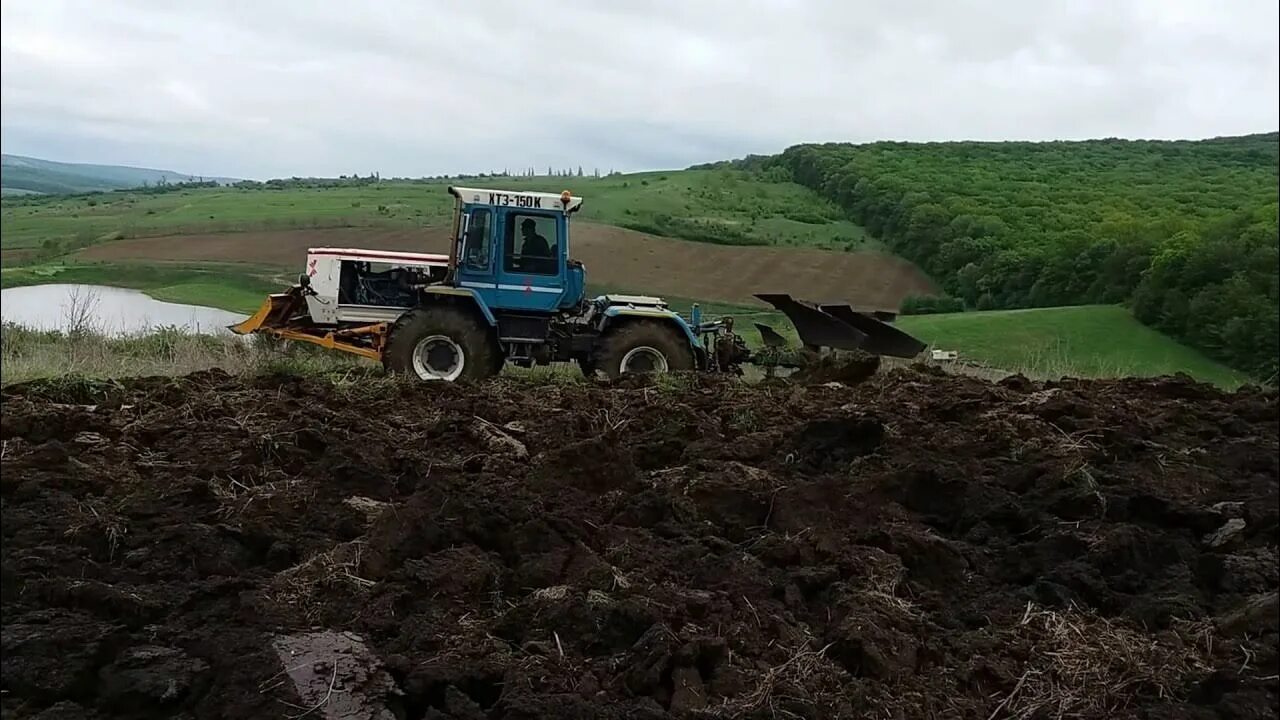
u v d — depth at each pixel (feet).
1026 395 23.29
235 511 13.51
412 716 9.61
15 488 14.01
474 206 33.01
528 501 13.87
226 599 11.18
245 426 18.03
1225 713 10.50
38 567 11.48
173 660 9.87
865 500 14.96
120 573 11.67
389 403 21.47
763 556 13.03
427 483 14.05
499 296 33.27
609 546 13.06
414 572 11.71
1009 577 13.41
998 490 15.52
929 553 13.35
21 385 22.31
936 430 19.03
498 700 9.49
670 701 9.91
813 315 34.04
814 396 23.25
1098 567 13.41
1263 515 15.48
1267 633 12.10
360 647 10.17
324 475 14.97
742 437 18.30
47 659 9.78
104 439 16.81
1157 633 12.16
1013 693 10.56
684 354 33.42
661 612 10.98
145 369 31.71
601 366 32.99
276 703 9.17
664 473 16.19
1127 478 16.71
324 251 34.81
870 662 10.64
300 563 12.34
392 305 35.17
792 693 9.98
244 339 40.68
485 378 30.27
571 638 10.81
